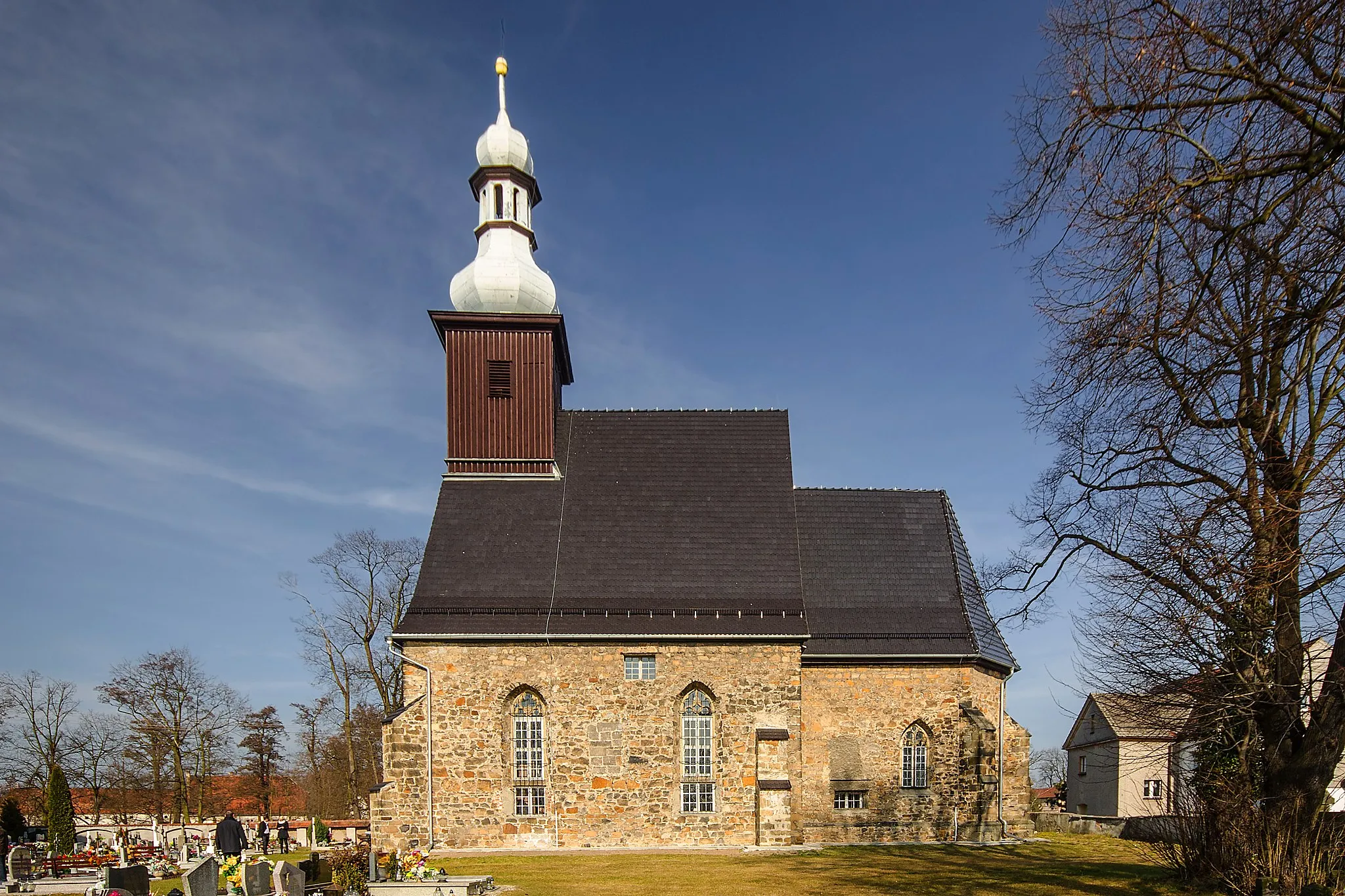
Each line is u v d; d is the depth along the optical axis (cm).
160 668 5303
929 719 2908
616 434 3281
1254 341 1235
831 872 2095
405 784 2606
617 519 2989
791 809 2586
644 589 2794
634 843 2600
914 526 3322
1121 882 1839
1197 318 1193
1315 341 1182
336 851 2084
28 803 5234
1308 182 1037
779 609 2755
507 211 3338
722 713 2675
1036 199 1188
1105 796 4788
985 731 2859
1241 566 1231
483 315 3134
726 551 2912
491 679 2664
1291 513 1134
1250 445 1304
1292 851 1385
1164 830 1747
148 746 5259
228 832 2381
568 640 2675
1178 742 1545
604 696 2669
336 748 5794
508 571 2828
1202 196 1123
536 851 2564
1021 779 2939
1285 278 1140
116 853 3231
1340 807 2617
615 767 2636
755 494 3084
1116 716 1741
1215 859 1545
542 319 3144
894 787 2869
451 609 2717
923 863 2223
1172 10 1009
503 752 2636
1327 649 1488
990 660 2991
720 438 3278
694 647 2702
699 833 2614
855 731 2895
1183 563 1319
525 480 3098
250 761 6034
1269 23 980
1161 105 1050
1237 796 1485
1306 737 1386
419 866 1944
